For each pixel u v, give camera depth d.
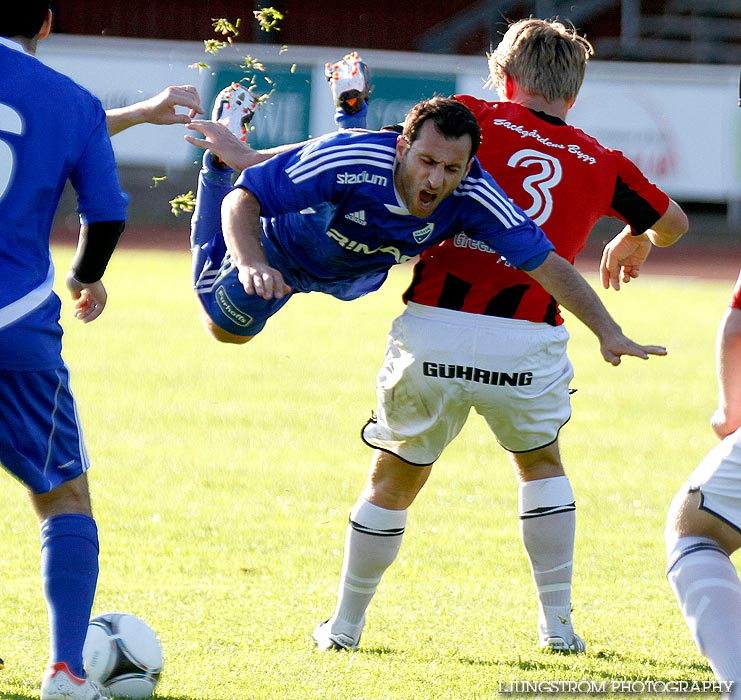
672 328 48.84
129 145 83.19
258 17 16.94
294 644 14.80
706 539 11.49
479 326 14.52
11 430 11.98
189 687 13.05
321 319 49.53
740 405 12.19
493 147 15.20
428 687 13.23
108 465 25.19
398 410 14.88
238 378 35.84
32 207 11.80
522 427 14.96
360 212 13.77
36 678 12.98
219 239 16.50
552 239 15.05
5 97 11.71
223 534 20.34
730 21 96.25
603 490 24.83
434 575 18.55
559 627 15.04
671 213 15.92
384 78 80.81
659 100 82.19
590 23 98.12
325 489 23.84
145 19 96.62
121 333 43.16
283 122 79.12
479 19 94.81
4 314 11.55
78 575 12.16
